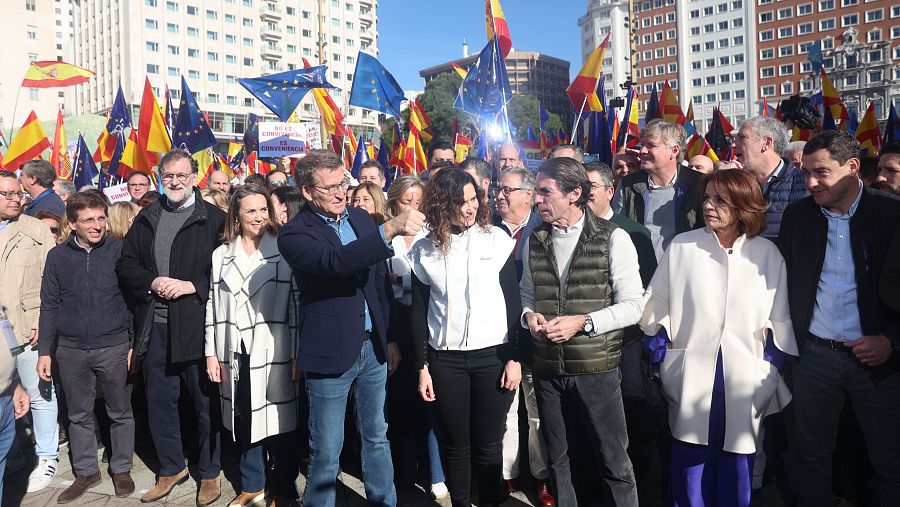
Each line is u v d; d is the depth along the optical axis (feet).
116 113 31.83
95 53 233.76
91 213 13.26
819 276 9.71
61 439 16.81
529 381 12.12
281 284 11.84
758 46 252.01
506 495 12.69
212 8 227.61
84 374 13.38
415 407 13.00
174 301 12.62
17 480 14.17
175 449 13.14
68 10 261.65
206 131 28.40
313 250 9.76
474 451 10.82
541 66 383.04
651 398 11.51
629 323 9.70
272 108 31.37
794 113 15.96
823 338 9.71
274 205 12.10
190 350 12.59
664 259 10.18
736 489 9.63
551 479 10.39
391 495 11.14
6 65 197.77
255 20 238.89
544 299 10.21
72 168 35.06
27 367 14.19
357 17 267.59
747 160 12.93
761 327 9.46
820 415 9.89
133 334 13.74
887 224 9.45
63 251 13.46
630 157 15.57
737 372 9.43
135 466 14.76
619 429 9.93
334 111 35.12
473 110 22.80
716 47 263.90
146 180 20.62
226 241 12.32
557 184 9.91
